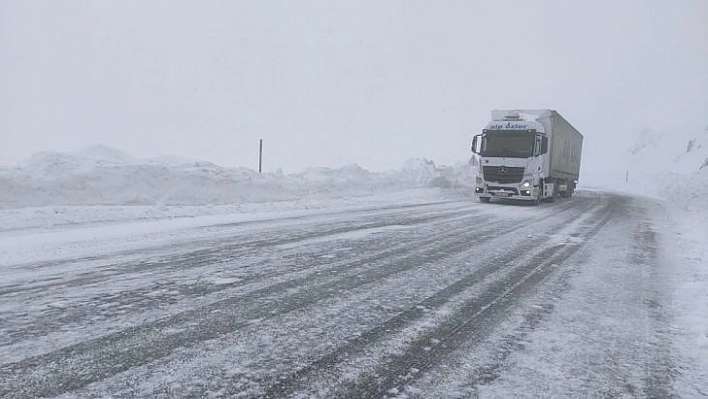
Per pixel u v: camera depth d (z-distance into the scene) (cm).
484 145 1753
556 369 322
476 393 284
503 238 891
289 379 292
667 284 566
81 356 313
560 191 2280
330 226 968
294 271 566
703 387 304
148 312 402
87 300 430
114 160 1213
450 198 1934
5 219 838
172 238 769
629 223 1232
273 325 382
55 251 643
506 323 410
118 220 940
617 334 393
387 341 359
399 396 277
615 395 289
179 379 286
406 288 509
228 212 1160
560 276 592
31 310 400
